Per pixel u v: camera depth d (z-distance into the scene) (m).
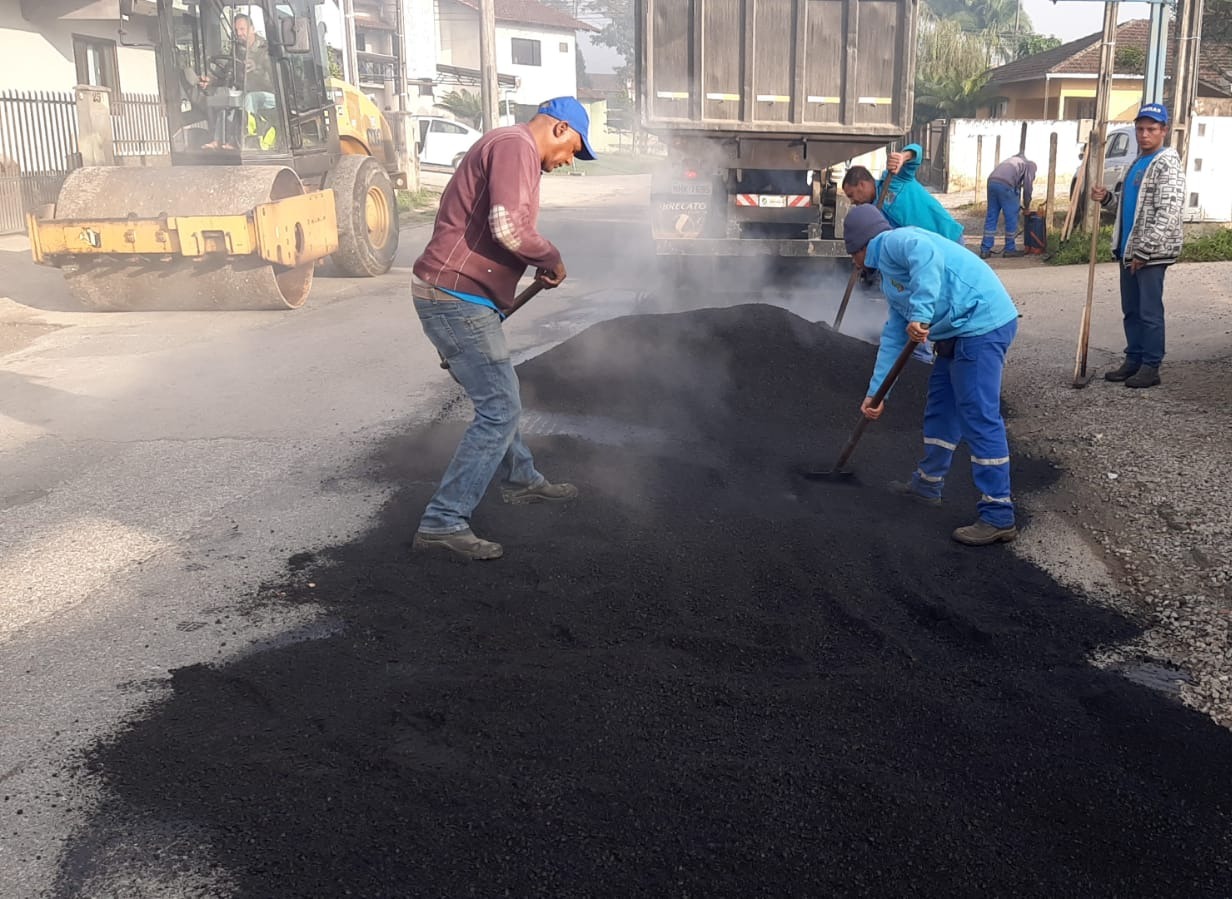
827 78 10.21
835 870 2.46
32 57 16.91
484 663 3.40
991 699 3.23
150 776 2.81
